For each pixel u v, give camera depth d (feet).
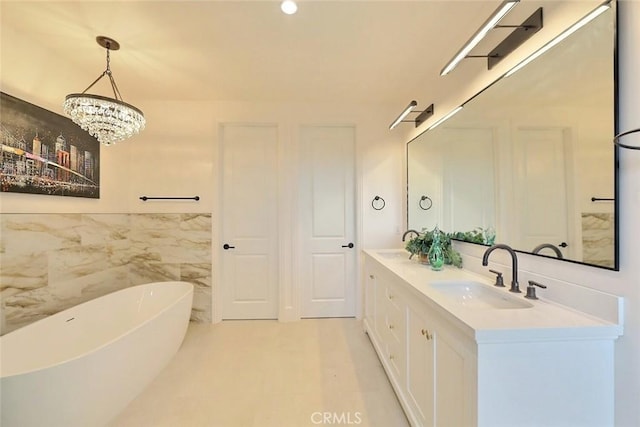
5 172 6.10
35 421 4.49
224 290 10.87
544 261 4.45
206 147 10.39
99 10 5.64
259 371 7.41
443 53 7.15
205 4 5.49
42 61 6.88
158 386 6.77
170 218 10.39
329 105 10.64
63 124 7.49
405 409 5.70
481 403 3.36
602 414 3.46
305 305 11.07
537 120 4.51
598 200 3.59
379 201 10.78
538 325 3.42
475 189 6.25
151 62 7.62
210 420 5.71
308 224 11.07
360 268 10.78
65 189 7.59
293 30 6.27
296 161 10.64
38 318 6.88
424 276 6.00
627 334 3.32
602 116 3.53
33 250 6.76
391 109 10.76
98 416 5.25
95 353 5.09
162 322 6.98
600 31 3.52
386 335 7.23
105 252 9.16
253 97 10.03
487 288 5.24
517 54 4.94
